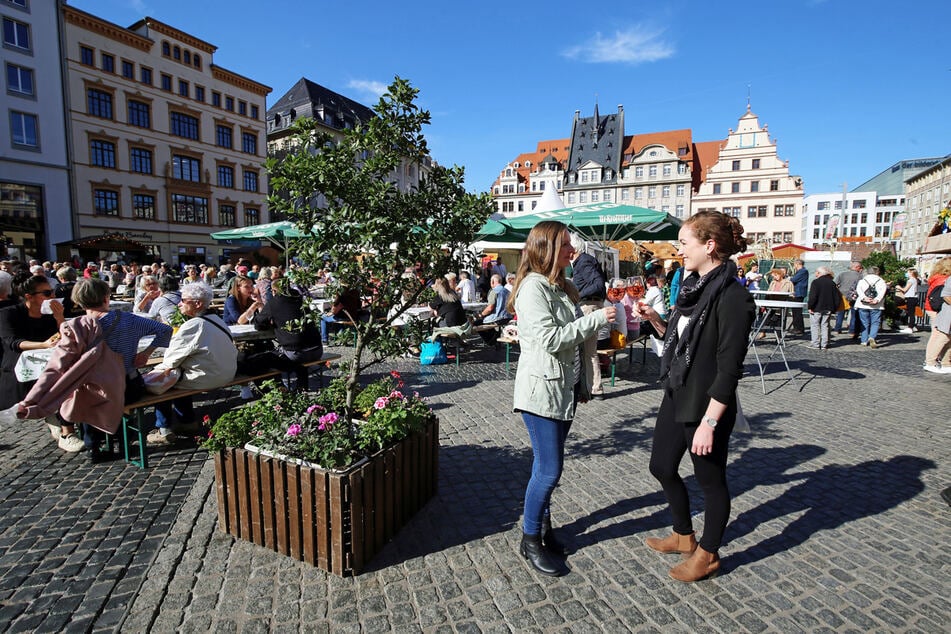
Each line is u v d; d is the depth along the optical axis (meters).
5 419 4.26
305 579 2.59
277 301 5.39
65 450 4.30
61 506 3.35
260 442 2.84
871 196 101.94
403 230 3.01
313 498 2.62
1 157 30.72
